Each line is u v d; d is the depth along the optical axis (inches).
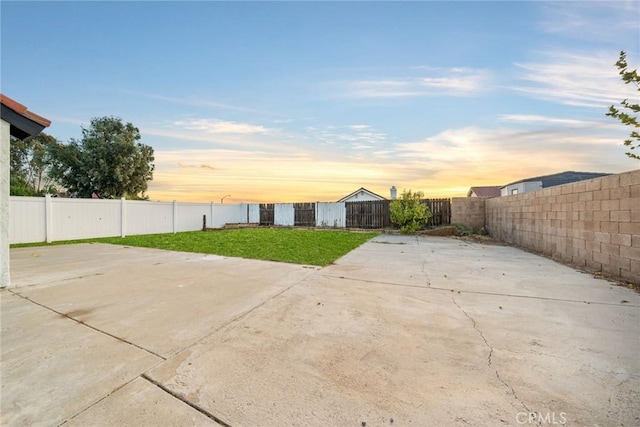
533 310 123.3
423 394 66.4
